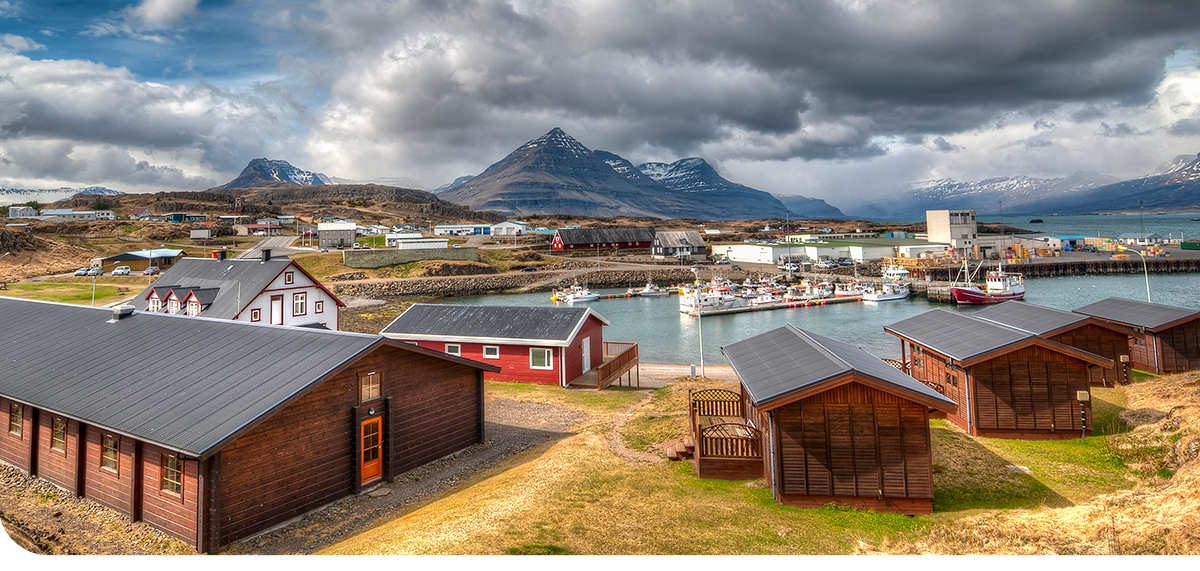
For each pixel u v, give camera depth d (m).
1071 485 17.52
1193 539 12.25
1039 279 128.75
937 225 170.88
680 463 19.78
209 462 14.70
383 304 104.06
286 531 15.89
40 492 18.50
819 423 16.02
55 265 123.31
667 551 13.10
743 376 18.72
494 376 36.81
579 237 181.12
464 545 13.27
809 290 107.88
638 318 91.00
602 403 30.19
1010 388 22.36
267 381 17.28
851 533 14.22
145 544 15.09
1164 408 22.48
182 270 57.12
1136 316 32.84
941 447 20.86
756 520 14.94
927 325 28.73
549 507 15.59
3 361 22.31
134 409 16.94
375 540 14.23
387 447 19.66
